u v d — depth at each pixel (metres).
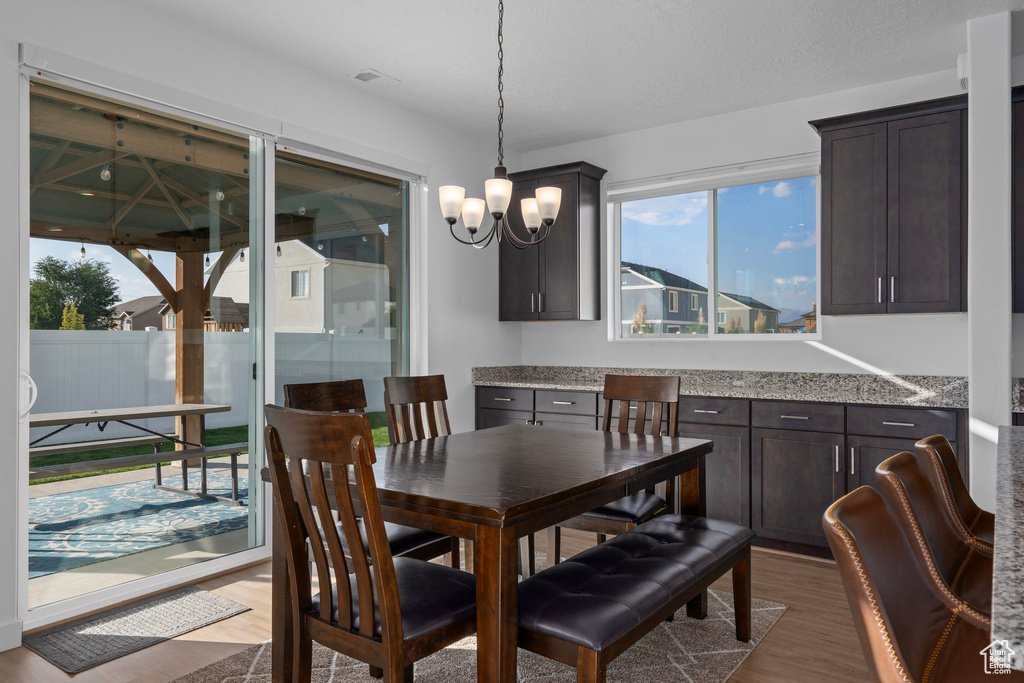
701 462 2.82
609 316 4.89
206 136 3.26
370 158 4.03
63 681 2.22
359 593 1.67
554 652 1.72
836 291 3.63
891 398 3.46
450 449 2.61
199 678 2.23
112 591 2.86
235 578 3.21
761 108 4.24
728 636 2.57
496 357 5.08
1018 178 3.15
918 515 1.45
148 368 3.04
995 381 3.02
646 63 3.57
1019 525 0.97
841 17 3.05
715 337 4.47
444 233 4.62
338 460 1.63
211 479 3.29
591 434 3.04
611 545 2.29
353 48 3.41
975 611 1.24
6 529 2.50
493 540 1.69
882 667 0.88
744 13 3.02
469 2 2.93
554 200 2.57
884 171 3.49
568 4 2.95
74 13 2.71
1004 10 2.98
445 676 2.28
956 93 3.63
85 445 2.81
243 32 3.23
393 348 4.34
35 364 2.66
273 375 3.54
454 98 4.11
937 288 3.35
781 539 3.63
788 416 3.62
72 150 2.78
